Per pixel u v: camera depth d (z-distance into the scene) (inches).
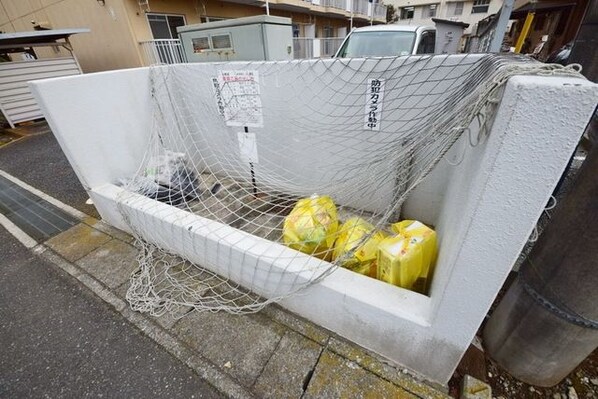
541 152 26.4
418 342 49.0
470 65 63.2
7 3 399.5
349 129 85.0
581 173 39.4
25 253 91.4
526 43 418.0
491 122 33.1
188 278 77.1
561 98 23.6
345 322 57.1
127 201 83.6
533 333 47.1
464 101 45.8
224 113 104.4
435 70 67.1
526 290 47.3
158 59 278.4
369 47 158.6
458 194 50.3
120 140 100.7
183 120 119.4
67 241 95.3
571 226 39.7
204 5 327.0
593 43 59.9
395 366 54.9
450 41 321.7
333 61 78.2
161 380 55.4
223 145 117.3
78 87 86.0
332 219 73.5
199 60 128.5
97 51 320.8
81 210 113.5
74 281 79.4
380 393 50.9
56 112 82.4
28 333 66.1
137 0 271.0
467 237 34.5
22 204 121.4
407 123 76.0
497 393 51.8
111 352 60.9
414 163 73.9
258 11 402.0
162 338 62.7
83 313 70.1
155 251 87.6
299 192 103.7
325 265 57.1
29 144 205.5
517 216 30.5
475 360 56.1
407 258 54.1
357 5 578.2
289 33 120.0
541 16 394.6
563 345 45.4
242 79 94.1
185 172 114.5
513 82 25.7
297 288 58.9
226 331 63.1
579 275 39.8
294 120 93.0
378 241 66.0
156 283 76.3
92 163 93.7
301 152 97.9
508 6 109.3
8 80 236.1
